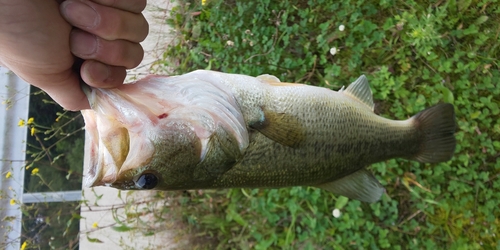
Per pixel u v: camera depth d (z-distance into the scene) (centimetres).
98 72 28
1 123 72
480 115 61
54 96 32
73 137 77
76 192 78
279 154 37
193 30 72
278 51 68
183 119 31
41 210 74
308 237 69
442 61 62
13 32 25
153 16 74
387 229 66
